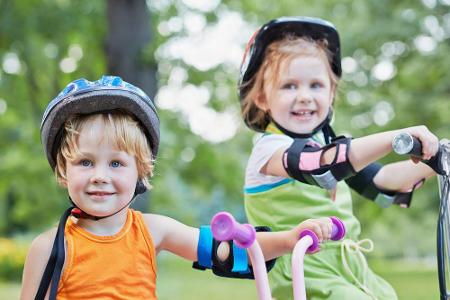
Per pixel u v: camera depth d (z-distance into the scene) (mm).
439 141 1899
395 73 12547
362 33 11672
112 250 1765
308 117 2420
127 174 1779
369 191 2520
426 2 11805
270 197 2389
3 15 11148
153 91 8289
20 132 12852
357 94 12320
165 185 14500
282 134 2416
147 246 1820
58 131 1804
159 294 11867
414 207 13891
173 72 10062
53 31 11305
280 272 2330
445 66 11797
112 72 8219
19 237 20781
